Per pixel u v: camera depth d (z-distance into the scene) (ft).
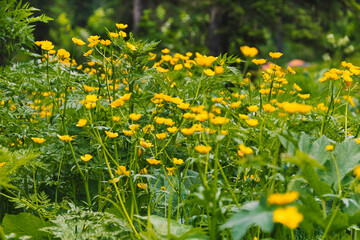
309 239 6.38
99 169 7.08
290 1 36.04
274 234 5.90
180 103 6.87
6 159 6.49
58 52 7.91
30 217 6.63
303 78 17.43
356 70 7.70
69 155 7.52
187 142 7.16
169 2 42.04
